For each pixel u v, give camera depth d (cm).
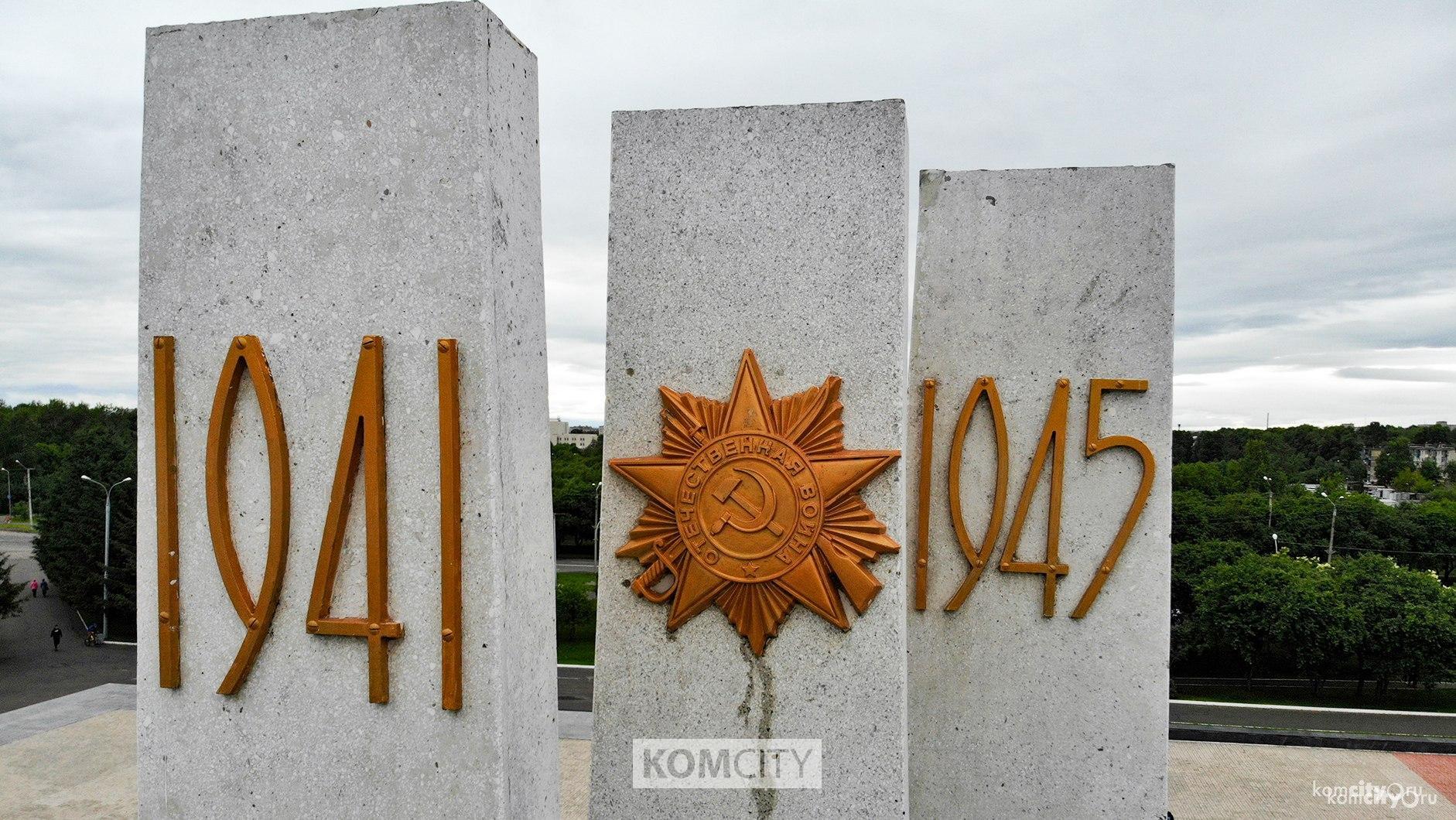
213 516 235
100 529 2319
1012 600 356
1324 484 4041
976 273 355
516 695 231
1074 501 351
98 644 2234
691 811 287
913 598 362
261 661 236
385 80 221
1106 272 347
